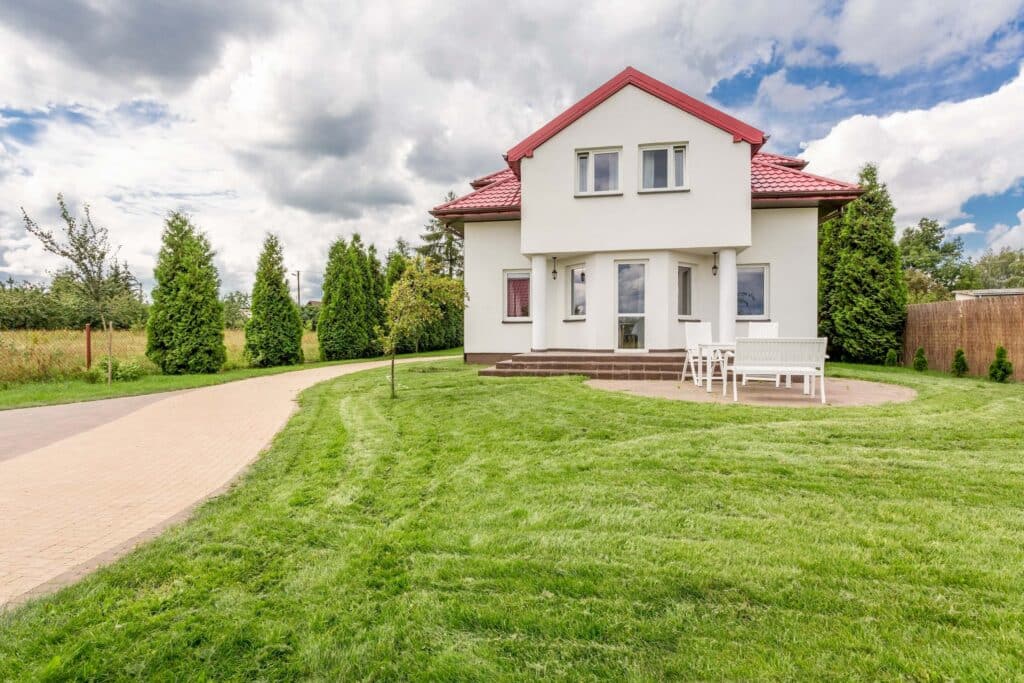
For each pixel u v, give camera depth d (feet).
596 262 42.83
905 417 22.25
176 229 53.88
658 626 8.10
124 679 7.06
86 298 45.03
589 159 43.01
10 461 19.20
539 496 13.91
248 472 17.52
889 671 7.05
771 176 44.29
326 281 75.10
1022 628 7.93
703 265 44.16
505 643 7.79
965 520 12.02
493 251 49.52
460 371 43.73
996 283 188.14
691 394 29.76
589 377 37.29
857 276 52.44
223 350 55.52
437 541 11.28
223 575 9.96
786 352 27.84
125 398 37.06
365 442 20.49
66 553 11.34
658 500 13.52
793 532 11.47
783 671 7.06
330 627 8.23
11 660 7.44
